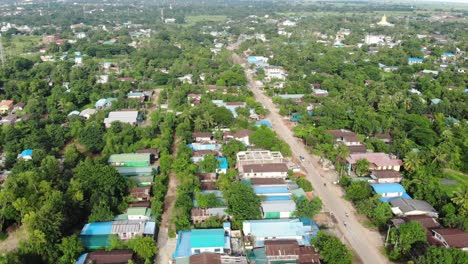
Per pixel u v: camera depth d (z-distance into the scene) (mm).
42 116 174500
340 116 165125
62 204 92312
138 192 109688
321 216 104562
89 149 141000
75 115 172250
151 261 86188
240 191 101500
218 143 146750
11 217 96875
